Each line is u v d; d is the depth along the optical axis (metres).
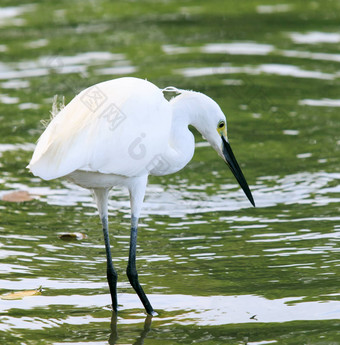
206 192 12.28
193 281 9.16
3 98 16.45
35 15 23.02
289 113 15.71
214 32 21.14
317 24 21.67
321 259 9.67
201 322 8.09
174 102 9.31
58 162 7.77
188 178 12.93
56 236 10.62
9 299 8.66
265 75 17.81
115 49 19.62
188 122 9.38
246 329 7.89
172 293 8.84
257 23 21.95
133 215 8.80
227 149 9.73
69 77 17.42
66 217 11.34
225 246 10.20
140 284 9.09
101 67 18.03
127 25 21.95
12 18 22.62
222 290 8.88
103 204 8.80
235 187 12.48
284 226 10.83
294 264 9.55
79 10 23.72
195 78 17.48
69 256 9.97
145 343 7.63
